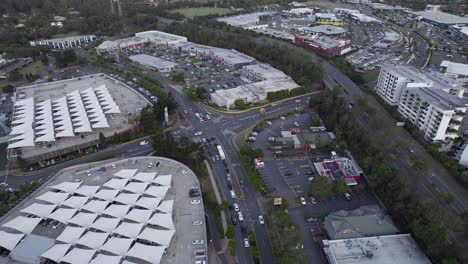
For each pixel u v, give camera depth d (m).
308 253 113.94
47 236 112.75
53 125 186.25
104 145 176.12
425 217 115.75
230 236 114.25
